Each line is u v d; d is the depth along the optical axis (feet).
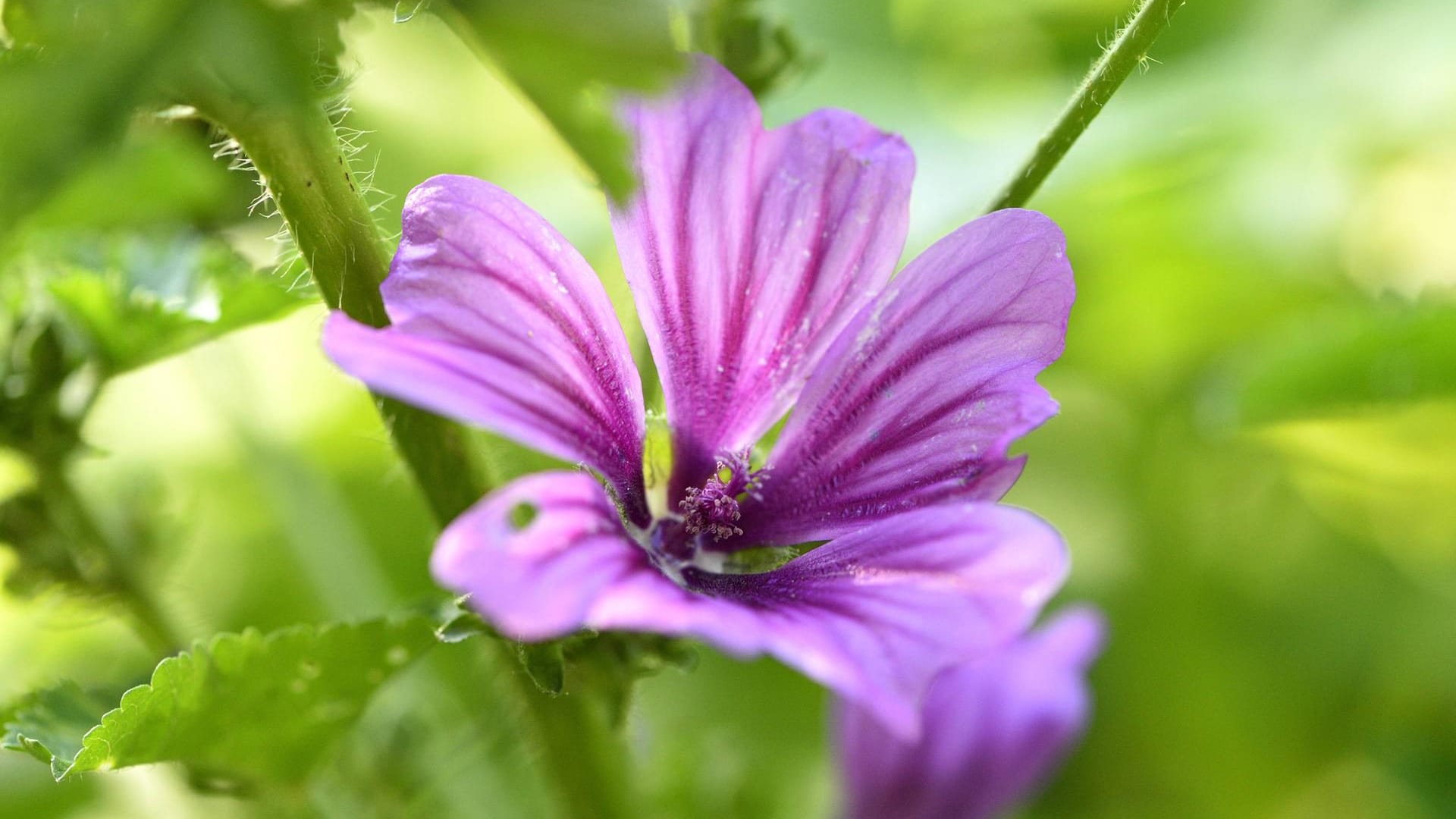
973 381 0.54
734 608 0.50
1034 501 1.02
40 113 0.46
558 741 0.60
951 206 0.89
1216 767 0.97
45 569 0.66
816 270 0.56
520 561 0.48
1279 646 0.99
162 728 0.56
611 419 0.54
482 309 0.51
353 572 0.75
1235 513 1.03
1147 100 0.92
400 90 0.94
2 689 0.79
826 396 0.56
